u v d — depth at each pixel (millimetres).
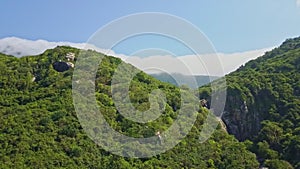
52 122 67562
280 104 104500
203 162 70688
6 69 92438
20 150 60094
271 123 96250
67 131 65562
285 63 124812
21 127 65562
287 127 94125
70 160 60219
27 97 78625
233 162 73375
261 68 129250
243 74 127312
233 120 98750
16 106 75000
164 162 65750
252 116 101750
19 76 90125
